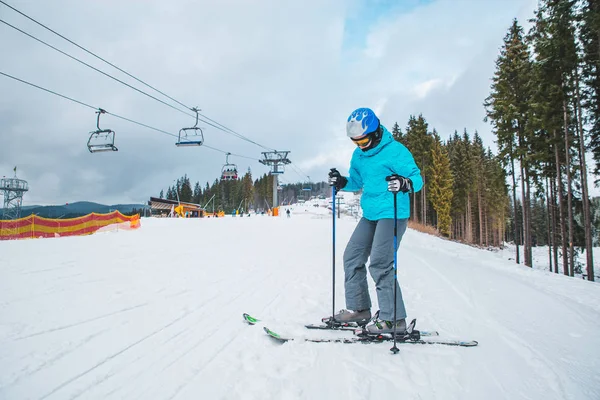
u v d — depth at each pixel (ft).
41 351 7.85
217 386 6.33
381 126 8.91
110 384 6.43
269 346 8.25
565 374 6.84
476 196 140.56
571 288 22.11
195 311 11.32
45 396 5.97
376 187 9.02
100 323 9.89
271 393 6.06
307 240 42.16
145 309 11.39
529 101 56.70
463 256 39.93
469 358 7.61
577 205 67.26
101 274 16.71
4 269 17.04
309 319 10.44
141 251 25.80
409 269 22.08
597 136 53.72
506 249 149.69
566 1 43.80
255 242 37.04
